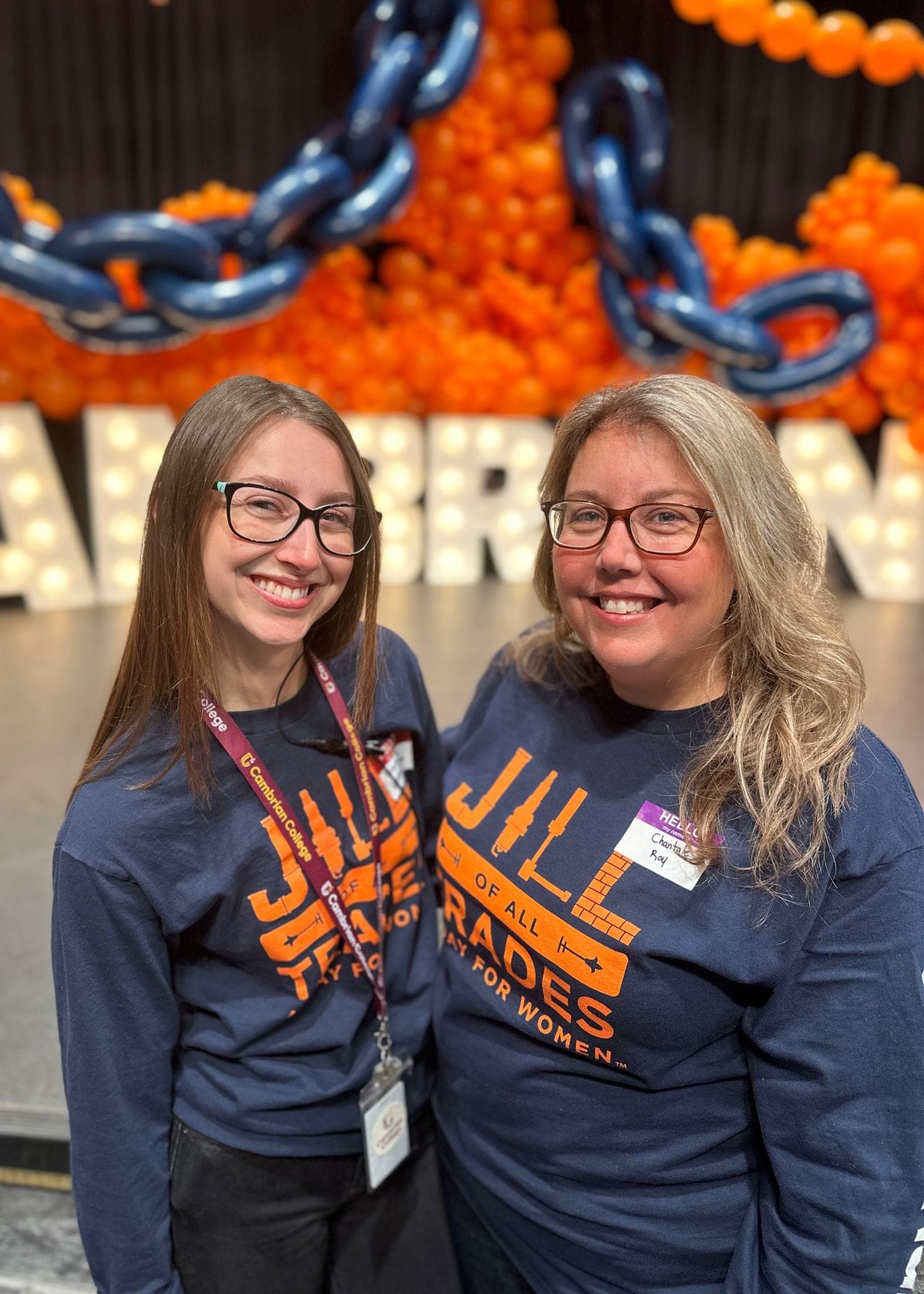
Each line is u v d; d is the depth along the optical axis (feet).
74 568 14.40
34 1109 4.68
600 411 2.78
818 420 16.03
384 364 15.05
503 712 3.41
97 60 14.19
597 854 2.85
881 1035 2.43
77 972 2.84
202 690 2.90
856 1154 2.46
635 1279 2.97
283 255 12.92
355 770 3.27
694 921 2.62
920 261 14.37
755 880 2.55
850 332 14.48
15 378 13.64
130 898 2.81
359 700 3.24
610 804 2.90
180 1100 3.31
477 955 3.25
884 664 11.73
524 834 3.03
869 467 16.78
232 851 2.97
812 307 14.42
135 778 2.86
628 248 13.98
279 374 14.11
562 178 14.85
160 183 14.96
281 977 3.12
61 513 14.19
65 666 11.75
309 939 3.13
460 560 16.15
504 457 15.88
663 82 15.66
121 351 12.95
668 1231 2.89
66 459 15.05
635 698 2.99
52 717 10.10
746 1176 2.91
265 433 2.76
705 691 2.87
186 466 2.74
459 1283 3.65
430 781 3.84
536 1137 3.03
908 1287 2.53
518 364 15.55
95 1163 3.01
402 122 13.53
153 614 2.85
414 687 3.60
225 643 3.00
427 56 13.80
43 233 12.05
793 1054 2.53
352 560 2.97
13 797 8.25
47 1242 4.42
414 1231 3.64
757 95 15.65
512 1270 3.41
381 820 3.43
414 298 14.99
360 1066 3.31
